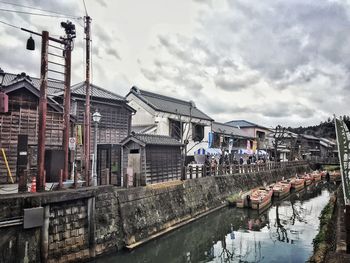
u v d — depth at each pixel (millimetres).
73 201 12539
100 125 23703
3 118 17438
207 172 27422
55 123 19531
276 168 45281
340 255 8172
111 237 14133
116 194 15039
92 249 12984
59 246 11781
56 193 11656
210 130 41000
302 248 16703
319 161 65875
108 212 14328
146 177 19734
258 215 25125
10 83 19047
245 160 45656
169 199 19719
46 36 12883
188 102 41562
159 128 32031
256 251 16328
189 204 21859
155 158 20781
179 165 23484
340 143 9867
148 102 32219
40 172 12266
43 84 12648
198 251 16562
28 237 10570
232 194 29125
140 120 32938
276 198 32312
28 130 18219
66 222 12164
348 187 9430
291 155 60500
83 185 14445
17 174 16625
